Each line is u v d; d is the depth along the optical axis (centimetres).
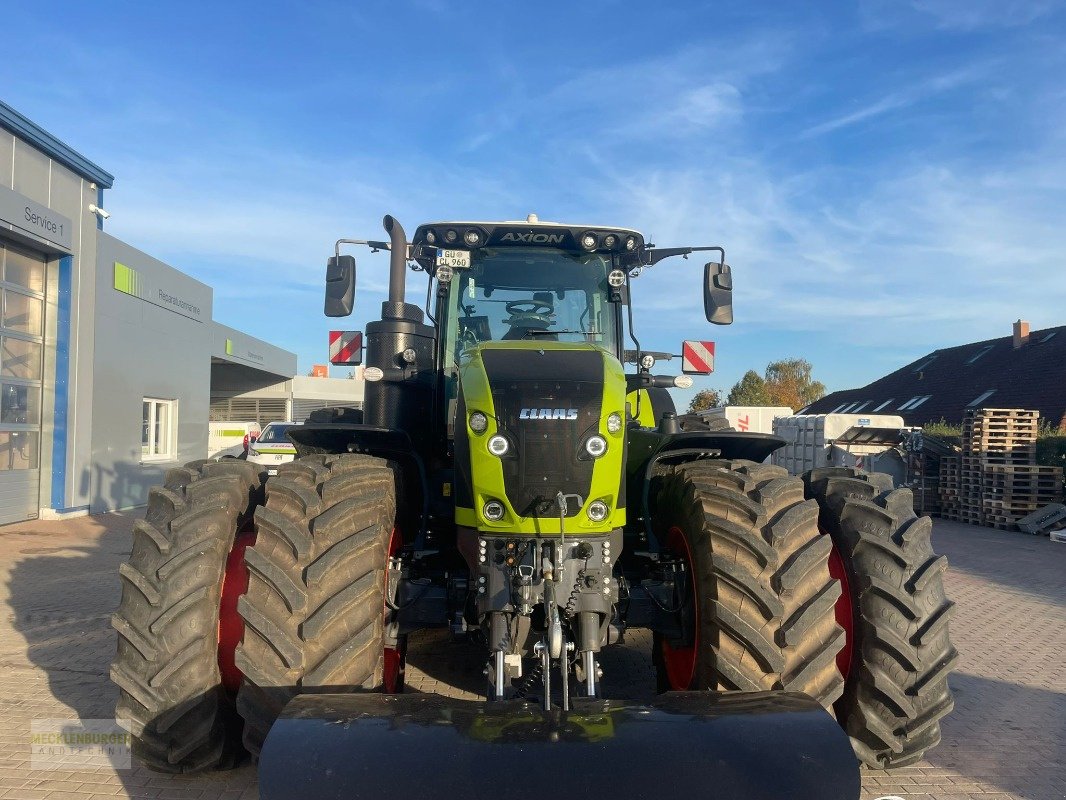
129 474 1558
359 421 600
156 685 322
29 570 892
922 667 339
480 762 227
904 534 356
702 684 327
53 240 1270
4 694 477
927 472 1689
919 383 3356
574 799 218
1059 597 848
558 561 318
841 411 3659
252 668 297
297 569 311
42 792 348
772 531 330
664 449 420
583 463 332
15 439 1268
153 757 337
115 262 1487
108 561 954
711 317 493
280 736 239
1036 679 551
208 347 1980
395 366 459
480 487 334
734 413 2033
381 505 338
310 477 341
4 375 1230
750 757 231
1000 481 1485
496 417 333
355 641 301
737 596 320
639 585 398
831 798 222
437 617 379
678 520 375
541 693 339
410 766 226
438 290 483
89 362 1402
